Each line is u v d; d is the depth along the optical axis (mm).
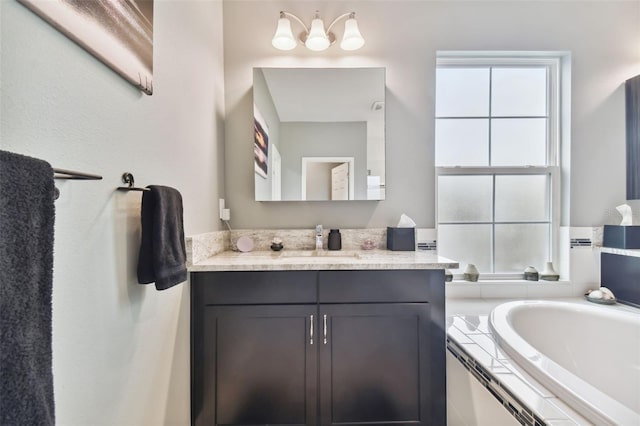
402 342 1276
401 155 1842
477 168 1958
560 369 941
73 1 605
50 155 562
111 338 749
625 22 1863
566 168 1897
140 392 887
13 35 490
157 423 988
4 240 391
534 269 1910
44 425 423
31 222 428
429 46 1840
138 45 834
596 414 753
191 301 1260
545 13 1855
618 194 1872
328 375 1266
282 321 1271
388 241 1780
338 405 1265
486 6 1845
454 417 1227
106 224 728
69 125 607
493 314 1422
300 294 1271
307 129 1784
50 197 459
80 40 625
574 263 1877
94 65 676
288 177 1779
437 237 1876
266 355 1265
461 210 1973
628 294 1711
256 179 1781
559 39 1854
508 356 1096
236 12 1795
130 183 815
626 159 1870
